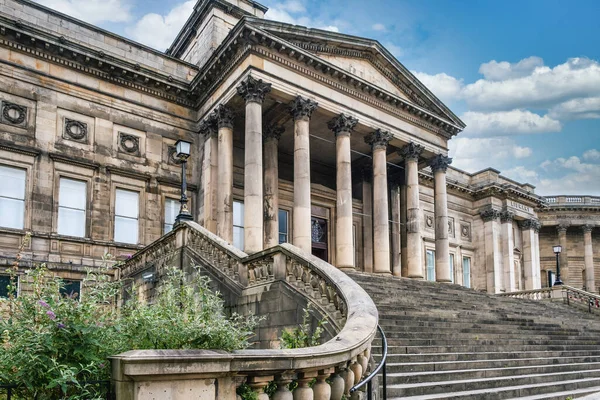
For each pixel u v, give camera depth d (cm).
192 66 2977
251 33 2375
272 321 1238
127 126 2662
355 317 797
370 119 2856
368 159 3481
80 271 2336
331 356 571
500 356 1393
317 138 3122
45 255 2294
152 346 542
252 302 1335
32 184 2319
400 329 1389
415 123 3108
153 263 1988
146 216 2627
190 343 543
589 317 2917
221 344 536
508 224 4700
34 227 2295
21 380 461
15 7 2422
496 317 1955
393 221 3509
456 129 3303
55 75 2473
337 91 2723
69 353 499
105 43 2677
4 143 2261
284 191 3219
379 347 1169
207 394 446
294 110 2539
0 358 468
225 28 3144
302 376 541
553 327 2070
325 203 3441
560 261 5519
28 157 2333
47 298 532
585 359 1662
